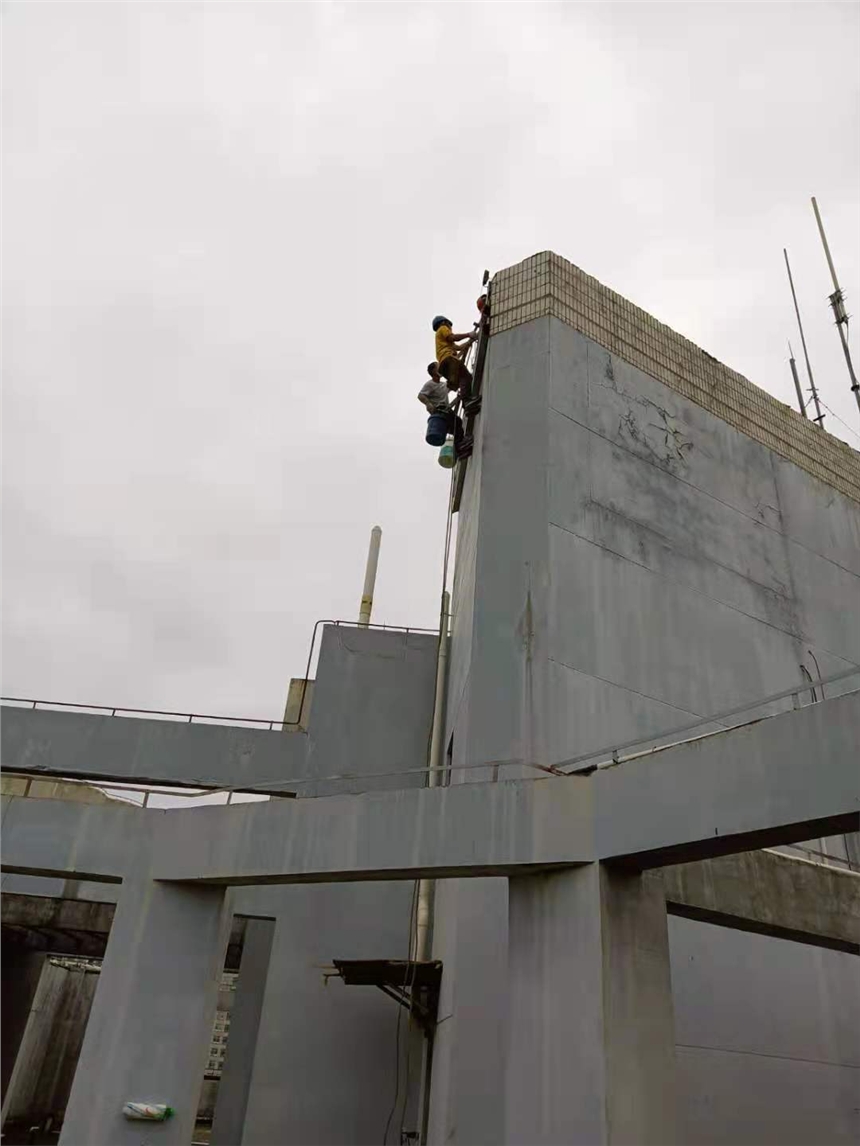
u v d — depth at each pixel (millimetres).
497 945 9680
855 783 5812
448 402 17234
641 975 7008
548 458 12914
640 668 12086
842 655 15070
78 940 17906
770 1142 9828
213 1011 8148
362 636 17422
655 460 14328
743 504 15297
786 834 6293
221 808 8680
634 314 15797
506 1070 6980
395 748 16250
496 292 15641
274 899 14180
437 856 7645
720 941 10930
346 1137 12227
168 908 8328
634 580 12805
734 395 16625
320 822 8242
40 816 8828
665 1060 6801
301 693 18188
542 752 10609
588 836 7285
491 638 11734
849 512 17344
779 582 14922
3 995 17609
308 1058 12844
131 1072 7555
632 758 7375
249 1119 12352
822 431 18062
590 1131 6180
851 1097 10766
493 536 12617
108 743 16453
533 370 13977
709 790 6684
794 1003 11062
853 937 10031
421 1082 11992
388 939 13836
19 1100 24609
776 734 6438
